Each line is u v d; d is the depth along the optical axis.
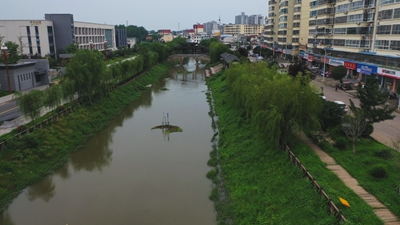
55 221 20.84
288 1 100.56
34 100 31.69
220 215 20.64
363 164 21.45
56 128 33.62
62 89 37.25
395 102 41.53
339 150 24.08
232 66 48.88
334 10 69.19
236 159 27.52
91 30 114.69
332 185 18.56
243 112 37.50
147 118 44.41
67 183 25.89
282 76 29.34
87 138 35.44
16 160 26.52
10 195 23.47
